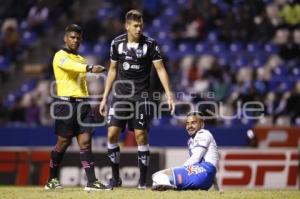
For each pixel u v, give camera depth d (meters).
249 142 53.38
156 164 50.16
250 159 50.84
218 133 53.47
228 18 67.50
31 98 60.88
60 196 25.62
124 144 53.25
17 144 55.31
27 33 69.75
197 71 61.66
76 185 50.47
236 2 68.00
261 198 25.91
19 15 70.62
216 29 67.50
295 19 67.38
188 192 26.75
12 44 68.81
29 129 55.44
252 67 63.62
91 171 28.44
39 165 51.62
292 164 51.03
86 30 66.75
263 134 53.75
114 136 29.62
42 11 70.56
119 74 29.22
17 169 51.62
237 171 50.66
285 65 64.31
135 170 49.88
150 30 68.38
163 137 53.94
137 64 28.84
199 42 66.81
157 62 29.00
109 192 26.91
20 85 65.31
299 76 63.09
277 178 50.84
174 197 25.12
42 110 60.03
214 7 68.12
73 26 28.81
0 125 58.56
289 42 66.38
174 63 62.97
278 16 67.75
